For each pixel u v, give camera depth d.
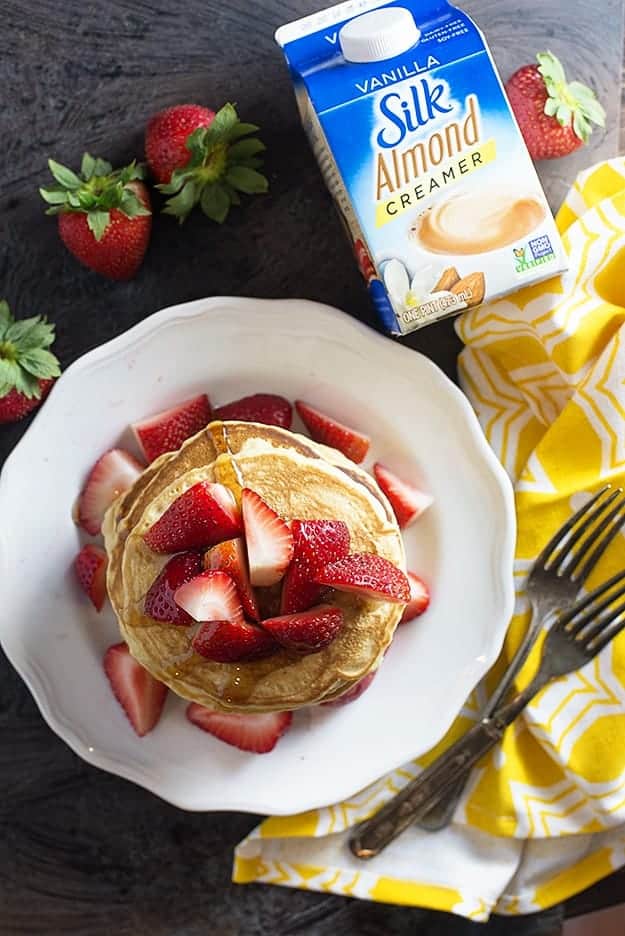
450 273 0.62
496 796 0.68
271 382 0.67
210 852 0.70
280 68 0.67
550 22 0.68
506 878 0.69
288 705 0.63
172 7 0.67
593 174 0.67
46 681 0.66
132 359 0.66
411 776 0.69
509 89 0.66
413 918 0.70
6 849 0.70
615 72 0.68
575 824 0.68
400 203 0.61
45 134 0.67
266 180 0.66
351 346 0.66
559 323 0.66
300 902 0.70
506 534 0.65
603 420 0.67
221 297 0.65
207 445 0.64
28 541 0.66
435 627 0.67
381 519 0.63
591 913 0.70
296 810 0.66
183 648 0.63
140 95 0.67
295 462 0.63
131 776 0.66
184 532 0.61
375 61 0.60
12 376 0.64
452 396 0.65
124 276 0.67
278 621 0.60
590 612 0.67
